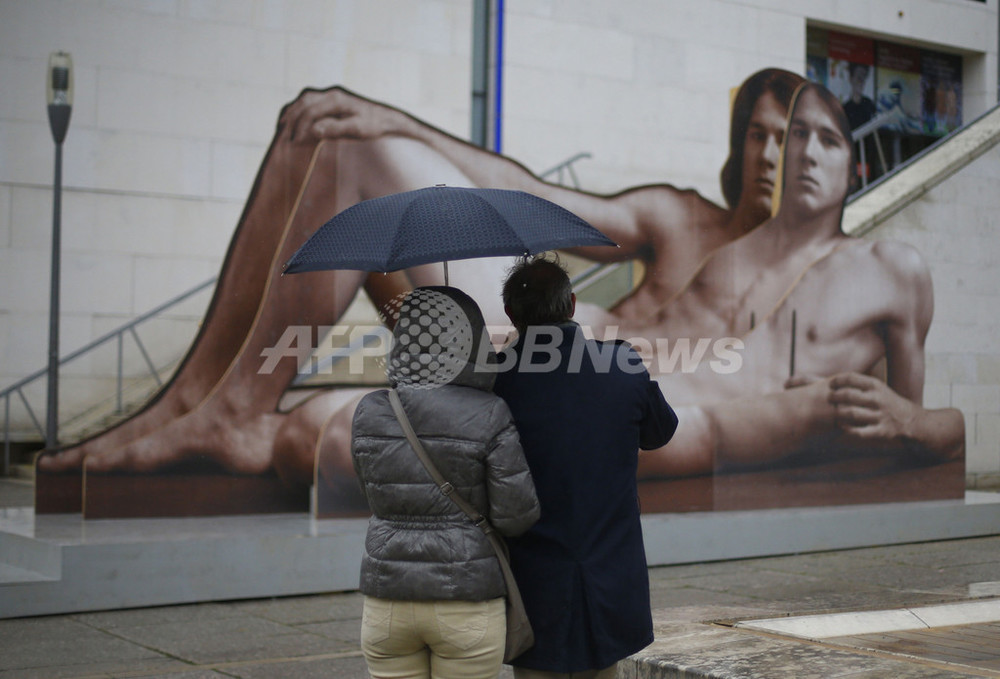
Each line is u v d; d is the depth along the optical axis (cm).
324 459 891
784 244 1073
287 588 802
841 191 1098
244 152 1448
